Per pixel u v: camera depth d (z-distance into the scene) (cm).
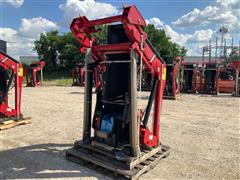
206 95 1523
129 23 327
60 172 376
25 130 606
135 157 366
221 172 388
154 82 416
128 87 382
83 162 399
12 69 636
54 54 3972
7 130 604
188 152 470
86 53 407
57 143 509
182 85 1659
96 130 407
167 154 445
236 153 471
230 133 613
